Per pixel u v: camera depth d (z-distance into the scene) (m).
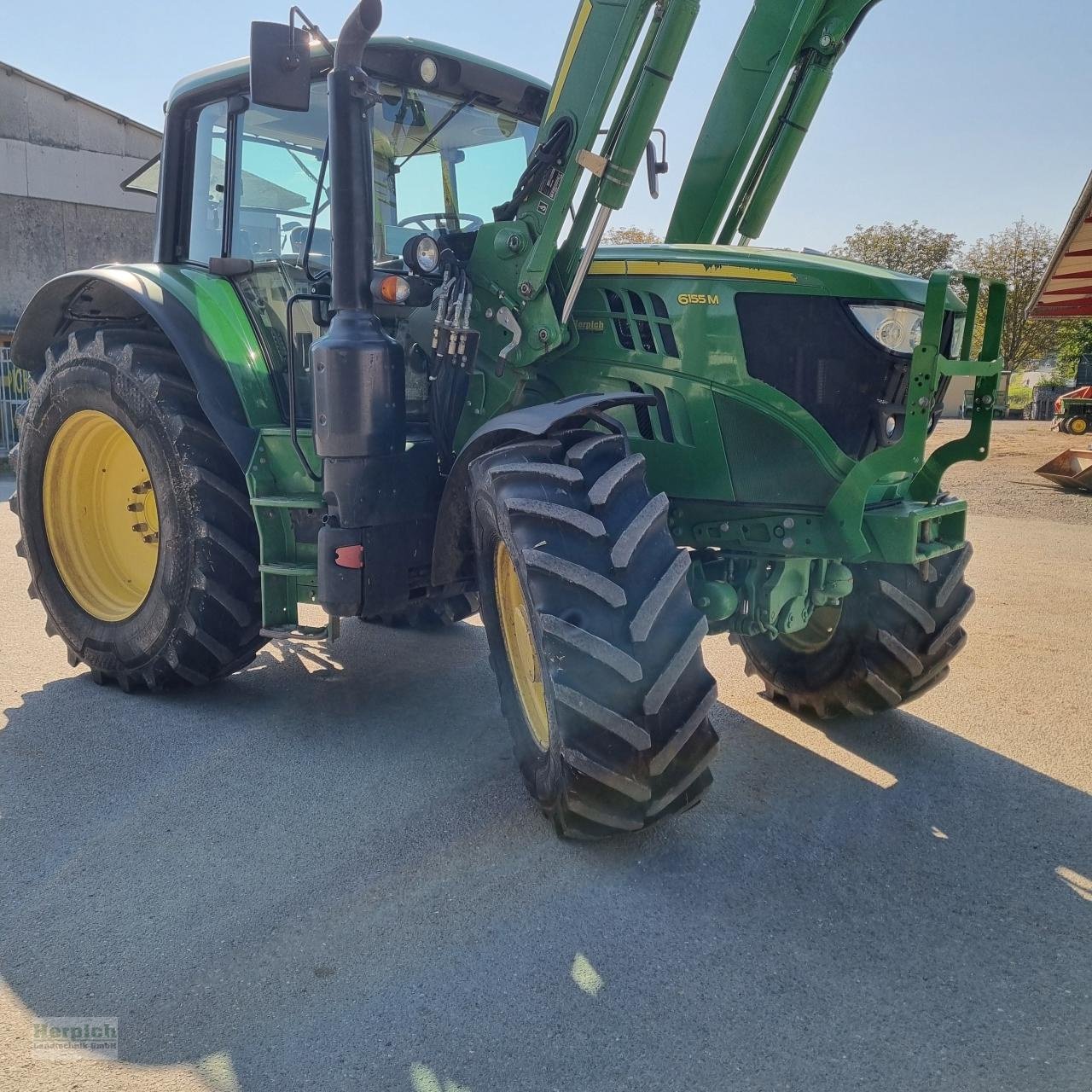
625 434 2.87
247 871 2.61
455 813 2.96
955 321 3.04
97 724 3.70
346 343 3.14
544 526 2.57
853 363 2.91
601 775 2.48
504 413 3.33
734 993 2.11
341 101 3.11
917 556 3.00
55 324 4.55
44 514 4.30
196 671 3.84
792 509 3.02
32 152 19.55
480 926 2.36
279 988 2.12
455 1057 1.92
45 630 5.02
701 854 2.71
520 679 2.99
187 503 3.71
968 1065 1.90
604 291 3.25
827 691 3.69
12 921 2.38
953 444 3.15
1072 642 4.81
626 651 2.46
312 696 4.04
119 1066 1.90
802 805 3.04
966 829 2.89
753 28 3.49
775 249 3.26
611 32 2.93
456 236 3.47
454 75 3.71
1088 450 10.60
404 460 3.31
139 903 2.45
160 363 3.89
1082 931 2.37
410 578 3.39
